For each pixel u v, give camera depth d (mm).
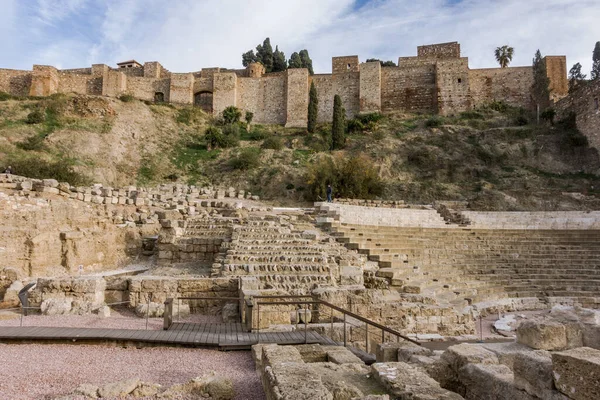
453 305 14773
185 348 8117
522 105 64188
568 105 52281
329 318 11703
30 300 11523
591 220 29906
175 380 6246
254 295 10445
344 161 42812
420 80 67625
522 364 4902
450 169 46625
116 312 11695
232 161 50000
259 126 66812
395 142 51625
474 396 5703
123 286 12266
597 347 6289
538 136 49781
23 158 39938
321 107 68438
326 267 14320
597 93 46656
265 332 9266
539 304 19188
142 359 7309
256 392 5758
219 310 12094
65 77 68375
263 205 35812
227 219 22016
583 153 46406
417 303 13312
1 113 51938
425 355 7113
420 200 40438
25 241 16672
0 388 5555
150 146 54406
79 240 18281
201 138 59188
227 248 17203
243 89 71188
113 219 21219
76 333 8367
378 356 7902
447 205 35969
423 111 66250
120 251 20375
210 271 15844
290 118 67188
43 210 18281
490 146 49781
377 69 66688
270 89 70875
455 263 22453
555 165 46625
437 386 5055
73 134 49344
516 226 30953
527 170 46031
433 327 12836
